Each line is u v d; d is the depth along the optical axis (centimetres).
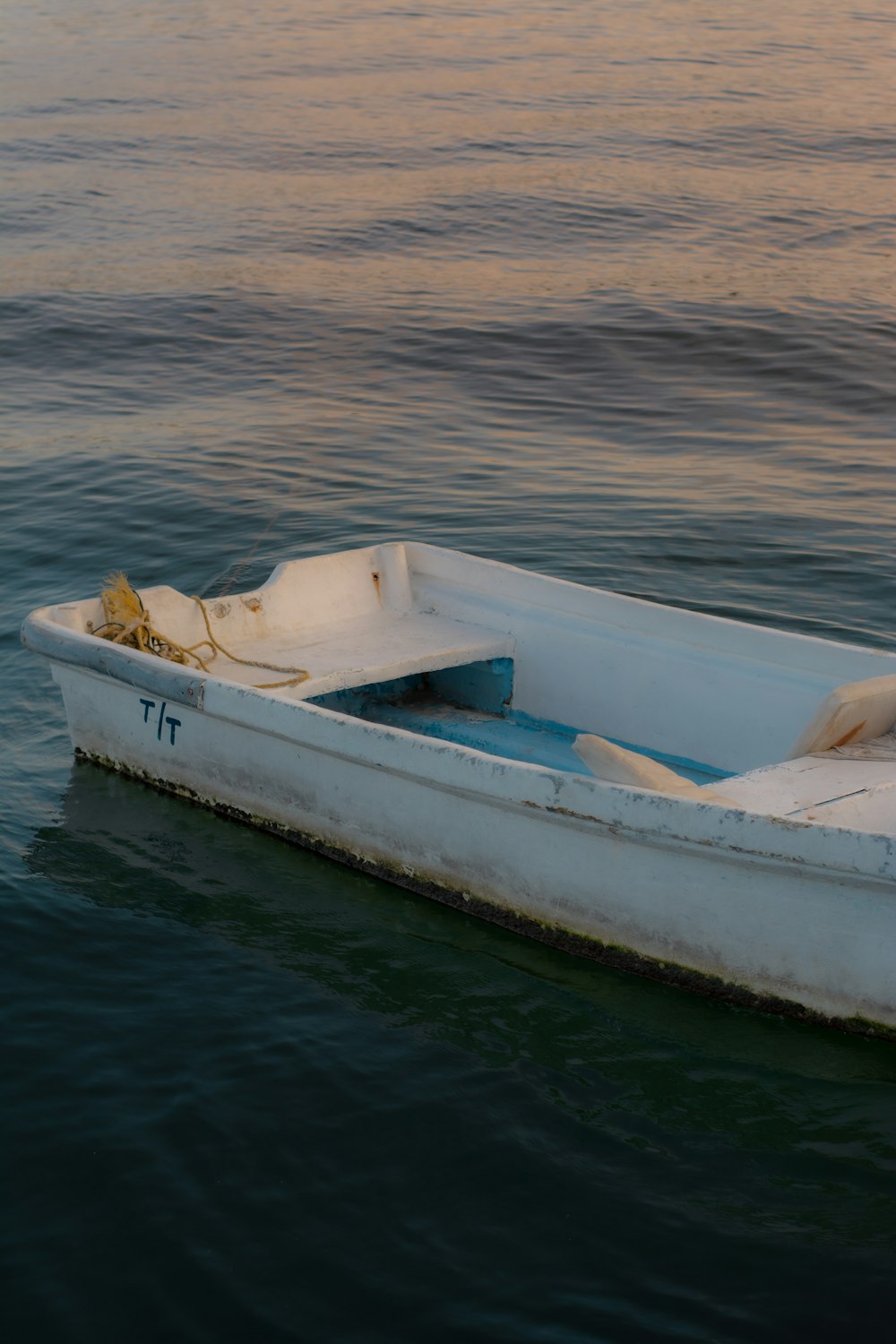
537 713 620
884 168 2098
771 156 2175
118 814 575
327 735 502
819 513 914
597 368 1298
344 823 522
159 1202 360
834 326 1392
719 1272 335
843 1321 319
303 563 641
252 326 1459
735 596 779
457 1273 335
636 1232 348
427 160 2200
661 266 1627
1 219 1942
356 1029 432
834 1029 416
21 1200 361
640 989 451
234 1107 395
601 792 430
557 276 1598
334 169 2166
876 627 732
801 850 389
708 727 559
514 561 838
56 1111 394
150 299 1558
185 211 1958
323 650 609
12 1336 320
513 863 472
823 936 404
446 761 469
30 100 2844
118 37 3738
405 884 513
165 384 1289
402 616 655
